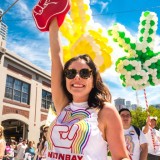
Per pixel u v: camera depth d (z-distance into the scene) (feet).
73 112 5.88
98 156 5.27
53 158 5.46
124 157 5.18
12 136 65.57
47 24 7.40
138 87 12.46
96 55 9.93
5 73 57.72
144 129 16.48
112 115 5.47
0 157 20.08
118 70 12.21
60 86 6.94
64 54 10.47
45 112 72.84
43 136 21.11
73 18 10.61
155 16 12.75
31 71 67.62
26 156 34.78
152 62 12.40
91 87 6.22
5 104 57.36
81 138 5.26
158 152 19.13
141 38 12.87
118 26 12.29
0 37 55.57
